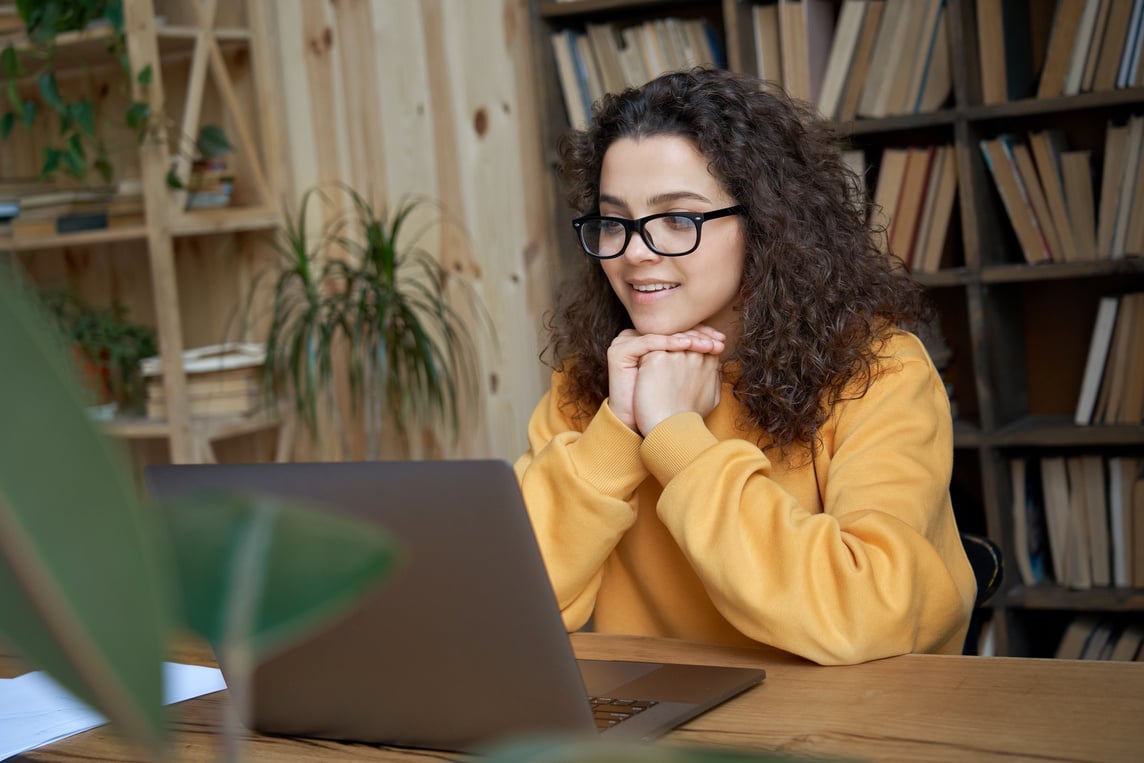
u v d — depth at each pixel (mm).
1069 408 2986
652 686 1170
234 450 3652
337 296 3217
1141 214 2627
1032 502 2836
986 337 2758
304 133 3510
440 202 3408
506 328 3381
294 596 280
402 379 3377
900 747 973
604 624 1703
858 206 1850
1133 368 2695
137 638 239
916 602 1281
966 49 2738
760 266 1620
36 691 1298
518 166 3311
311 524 287
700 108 1618
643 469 1525
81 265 3766
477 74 3324
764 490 1366
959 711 1046
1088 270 2637
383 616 965
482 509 901
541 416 1884
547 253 3295
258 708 1089
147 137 3125
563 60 3152
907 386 1572
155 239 3129
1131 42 2607
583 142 1825
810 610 1247
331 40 3451
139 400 3457
